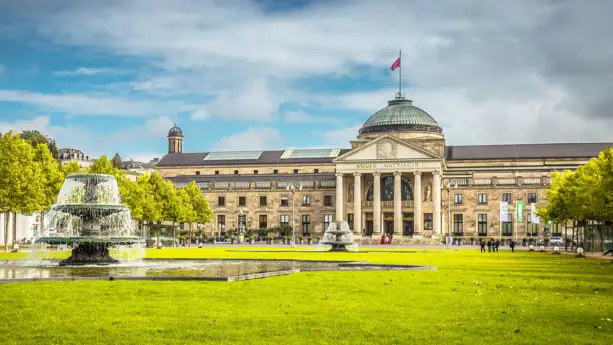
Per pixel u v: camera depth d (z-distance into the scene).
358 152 161.75
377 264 53.69
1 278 34.91
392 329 21.28
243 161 195.12
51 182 94.75
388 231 167.25
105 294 28.88
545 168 171.38
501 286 34.72
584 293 31.52
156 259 61.97
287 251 94.44
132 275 37.94
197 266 49.59
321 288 32.34
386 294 30.19
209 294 29.19
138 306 25.53
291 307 25.66
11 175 82.56
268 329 21.17
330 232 99.88
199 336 20.14
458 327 21.69
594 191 79.12
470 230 165.00
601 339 19.91
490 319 23.23
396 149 159.38
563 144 184.75
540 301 28.16
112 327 21.33
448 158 181.25
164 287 31.61
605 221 85.94
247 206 179.25
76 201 56.28
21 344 18.97
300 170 190.50
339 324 22.08
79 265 50.31
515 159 178.12
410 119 177.00
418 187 158.00
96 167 106.94
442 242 155.38
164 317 23.14
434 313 24.47
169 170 197.12
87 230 53.25
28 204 83.69
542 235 161.12
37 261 56.00
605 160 75.81
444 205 166.88
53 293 29.09
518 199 163.25
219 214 180.62
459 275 42.47
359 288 32.59
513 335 20.48
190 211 137.38
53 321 22.28
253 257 69.25
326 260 62.22
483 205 164.75
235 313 24.08
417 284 35.25
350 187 168.12
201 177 188.88
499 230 163.88
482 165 178.75
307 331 20.92
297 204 176.62
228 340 19.66
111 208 53.22
